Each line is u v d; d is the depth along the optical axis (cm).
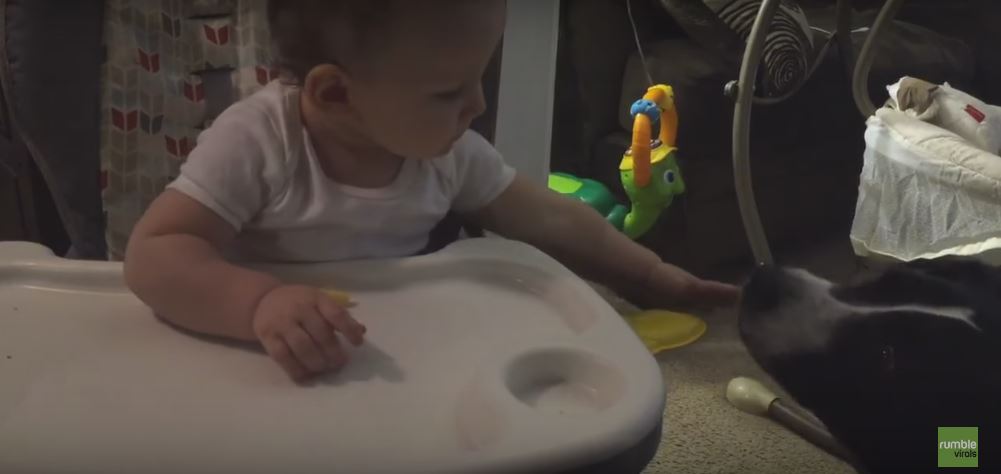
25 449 44
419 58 61
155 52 80
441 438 47
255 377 54
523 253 69
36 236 89
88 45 76
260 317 55
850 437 68
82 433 46
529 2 97
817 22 187
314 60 65
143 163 79
